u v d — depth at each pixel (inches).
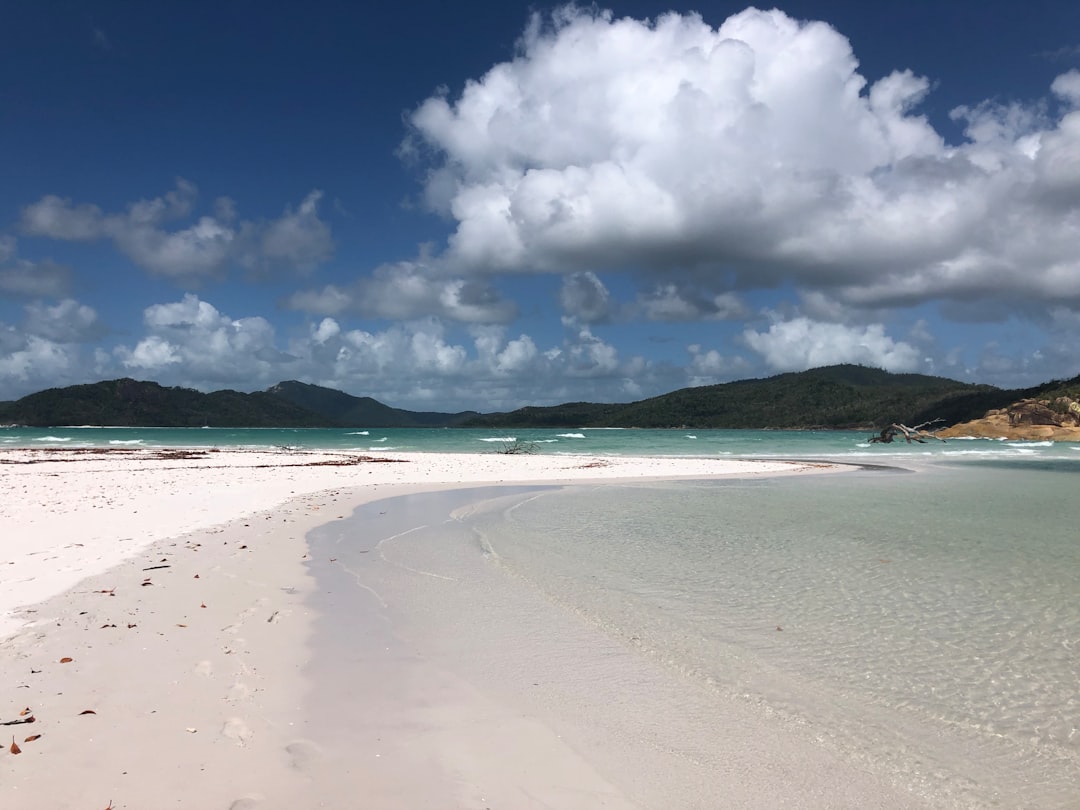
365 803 187.9
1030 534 685.9
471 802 191.5
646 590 448.5
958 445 3946.9
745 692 282.7
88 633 321.7
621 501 969.5
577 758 222.2
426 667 302.2
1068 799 203.2
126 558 490.3
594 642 342.6
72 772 195.6
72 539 555.2
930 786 210.4
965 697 279.6
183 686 265.4
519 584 461.7
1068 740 242.4
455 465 1673.2
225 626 346.3
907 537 661.9
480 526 721.0
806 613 397.4
